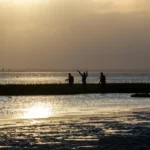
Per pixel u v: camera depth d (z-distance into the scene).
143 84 97.69
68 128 38.81
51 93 82.81
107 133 36.31
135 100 71.12
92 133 36.34
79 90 86.38
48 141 33.09
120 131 37.25
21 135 35.38
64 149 30.36
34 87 85.38
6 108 56.59
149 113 50.41
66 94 83.12
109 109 55.62
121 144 31.98
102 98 74.56
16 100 69.88
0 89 81.88
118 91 90.06
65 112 51.78
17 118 45.56
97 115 48.22
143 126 40.00
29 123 41.72
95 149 30.34
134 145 31.64
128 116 47.25
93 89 88.44
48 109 55.44
